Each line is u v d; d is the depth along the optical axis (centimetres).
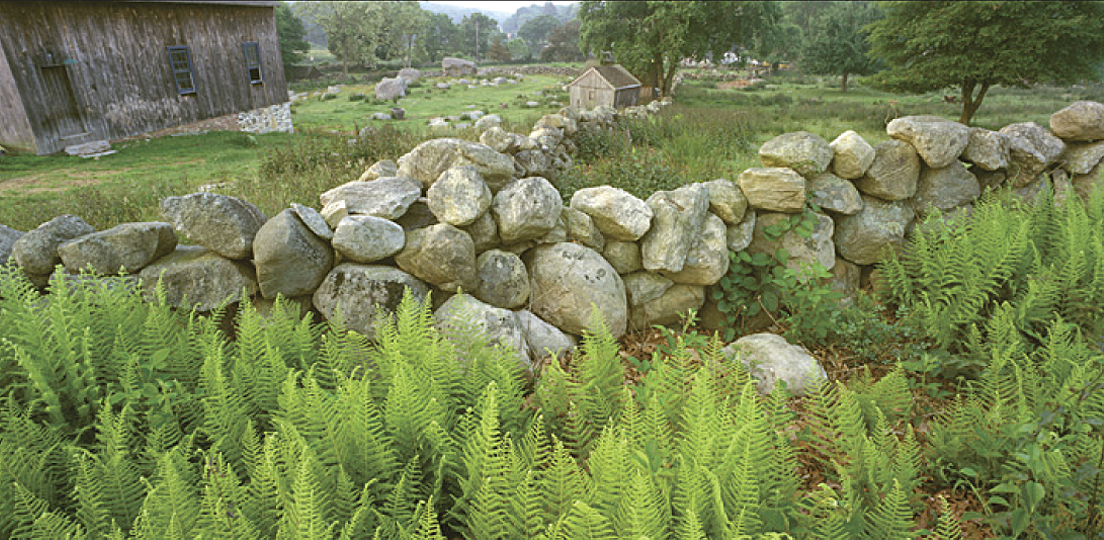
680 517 226
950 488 310
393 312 390
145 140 1605
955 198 519
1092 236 454
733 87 5122
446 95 4016
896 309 499
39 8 1388
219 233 373
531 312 450
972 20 1822
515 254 446
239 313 363
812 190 492
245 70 2000
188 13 1762
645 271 476
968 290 423
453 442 266
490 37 14725
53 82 1437
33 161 1308
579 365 341
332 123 2486
